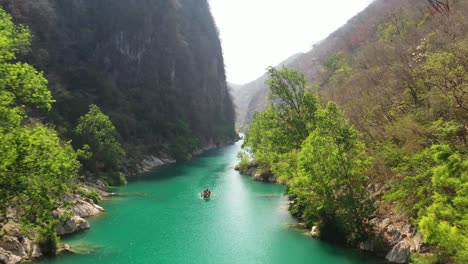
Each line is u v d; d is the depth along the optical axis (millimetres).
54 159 20234
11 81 19000
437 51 32062
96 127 56188
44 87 20234
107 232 31391
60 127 53406
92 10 90625
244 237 30422
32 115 49938
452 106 25609
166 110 103250
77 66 78562
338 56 84375
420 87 32719
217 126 144625
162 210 39469
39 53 65625
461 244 15000
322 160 27781
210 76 148500
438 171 17109
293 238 29953
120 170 60844
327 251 26531
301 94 39188
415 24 58344
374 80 44406
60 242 27844
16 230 24078
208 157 100188
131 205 41594
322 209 28516
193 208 40625
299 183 29172
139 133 84500
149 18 104188
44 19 72000
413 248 22375
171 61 111750
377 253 24969
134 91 93938
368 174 30484
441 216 16484
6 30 19234
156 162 80688
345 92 49656
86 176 50125
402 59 40438
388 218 26219
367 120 36531
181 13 134875
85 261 24656
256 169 65500
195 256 26219
